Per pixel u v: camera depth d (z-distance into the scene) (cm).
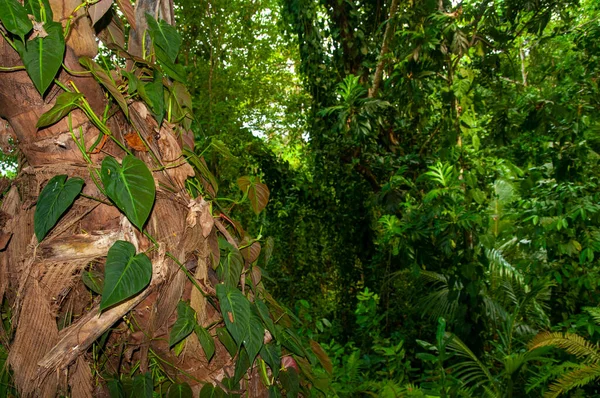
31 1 101
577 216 349
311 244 711
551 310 515
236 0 753
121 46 129
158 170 119
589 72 405
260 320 133
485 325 469
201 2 730
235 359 129
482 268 433
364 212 650
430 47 395
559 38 545
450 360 467
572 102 390
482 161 455
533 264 408
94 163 111
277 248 715
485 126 490
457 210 398
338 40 604
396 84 466
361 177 645
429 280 523
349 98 501
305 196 677
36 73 97
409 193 505
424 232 413
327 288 714
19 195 121
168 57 126
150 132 120
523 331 482
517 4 407
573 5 425
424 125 556
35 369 110
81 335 109
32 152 110
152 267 112
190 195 126
